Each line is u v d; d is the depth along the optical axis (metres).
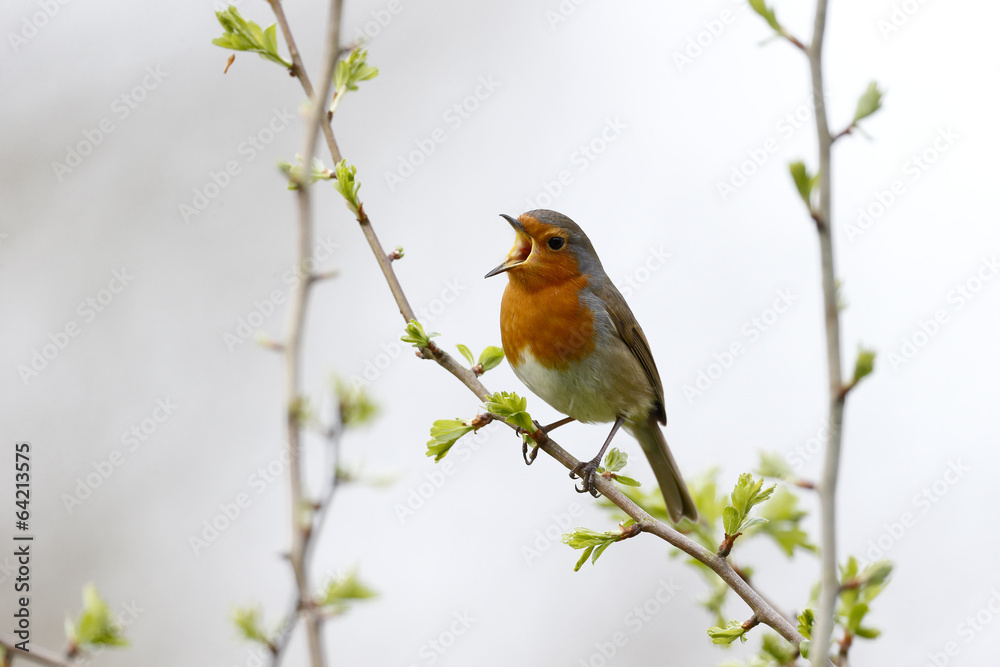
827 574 5.18
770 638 7.42
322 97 6.77
